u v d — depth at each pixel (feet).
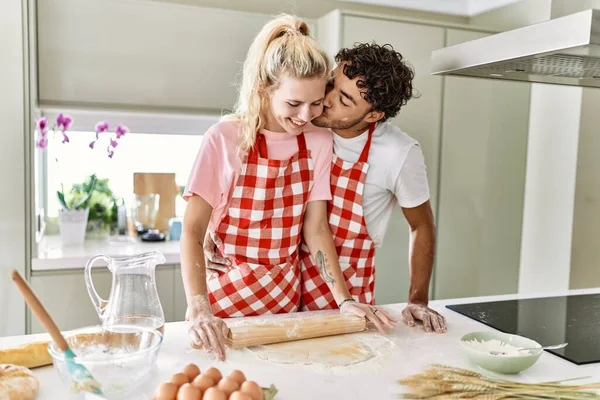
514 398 3.40
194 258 4.62
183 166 10.18
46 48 7.84
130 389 3.08
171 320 8.17
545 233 9.80
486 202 9.77
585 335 4.65
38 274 7.49
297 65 4.41
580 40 3.87
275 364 3.82
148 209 9.38
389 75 4.82
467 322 4.94
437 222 9.42
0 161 7.23
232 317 5.07
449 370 3.79
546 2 9.17
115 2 8.06
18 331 7.45
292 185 5.04
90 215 9.48
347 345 4.21
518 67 5.23
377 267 9.06
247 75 4.86
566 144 9.32
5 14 7.09
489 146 9.65
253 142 4.88
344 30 8.36
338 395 3.37
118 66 8.19
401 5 10.30
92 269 7.69
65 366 2.94
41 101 7.90
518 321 5.01
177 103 8.54
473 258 9.80
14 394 3.04
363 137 5.35
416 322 4.86
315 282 5.50
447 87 9.17
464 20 10.76
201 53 8.56
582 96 8.99
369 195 5.49
